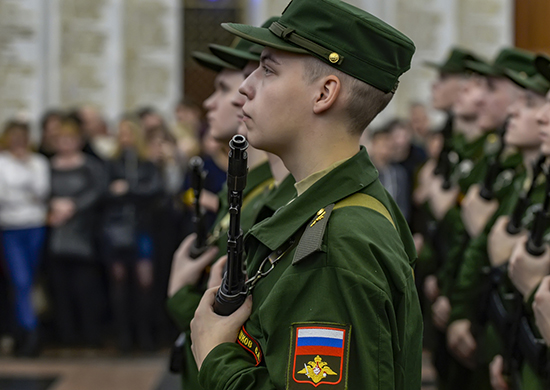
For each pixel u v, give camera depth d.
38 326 6.27
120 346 6.34
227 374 1.61
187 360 2.54
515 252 2.57
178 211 6.34
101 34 10.23
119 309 6.34
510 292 2.91
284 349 1.55
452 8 10.44
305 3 1.67
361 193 1.70
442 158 4.21
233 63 2.58
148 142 6.42
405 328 1.60
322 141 1.70
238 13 10.78
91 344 6.52
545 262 2.53
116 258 6.30
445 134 4.20
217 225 2.74
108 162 6.39
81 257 6.32
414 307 1.67
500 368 2.90
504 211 3.38
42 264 6.46
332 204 1.66
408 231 1.85
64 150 6.38
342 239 1.56
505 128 3.42
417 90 10.45
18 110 10.09
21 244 6.22
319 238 1.56
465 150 4.21
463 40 10.55
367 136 7.39
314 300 1.54
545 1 6.80
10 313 6.57
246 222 2.40
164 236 6.38
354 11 1.66
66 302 6.45
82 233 6.33
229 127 2.69
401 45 1.68
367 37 1.66
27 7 10.09
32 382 5.47
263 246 1.73
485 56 10.52
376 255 1.57
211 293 1.77
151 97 10.47
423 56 10.47
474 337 3.47
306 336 1.52
